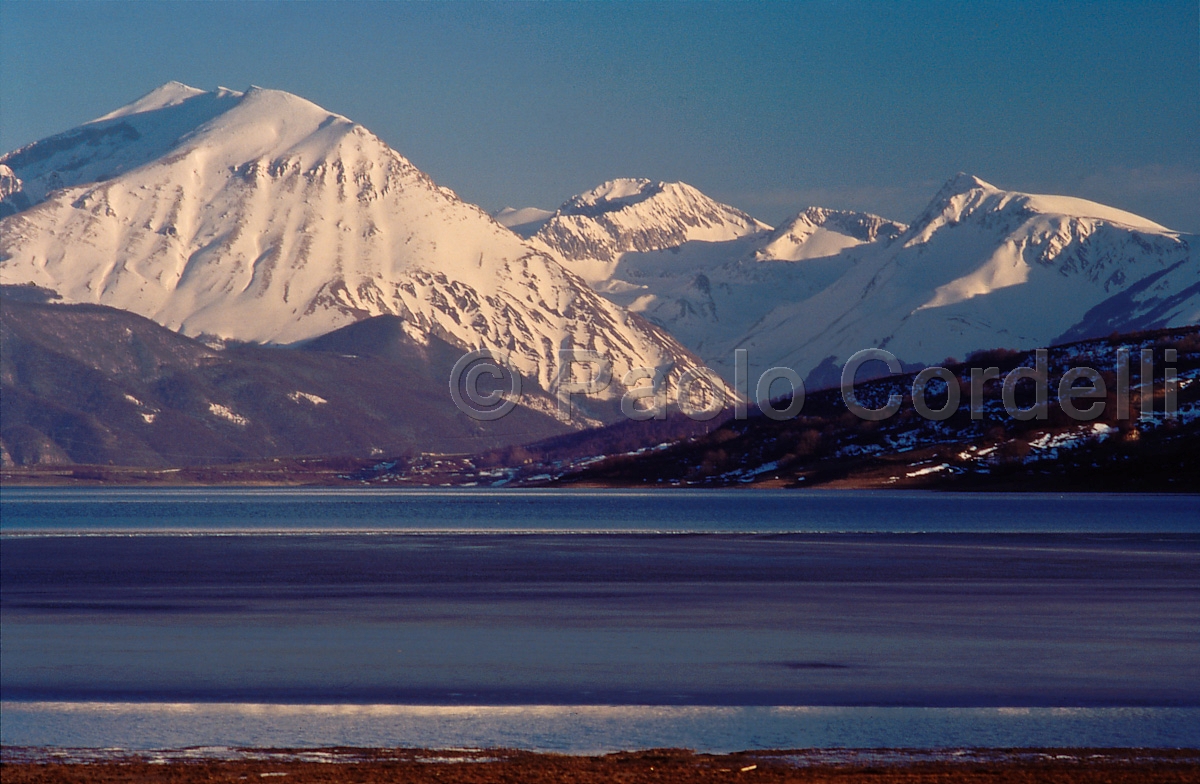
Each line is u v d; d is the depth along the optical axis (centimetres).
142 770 3988
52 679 5703
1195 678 5734
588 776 3919
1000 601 8869
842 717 4912
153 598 9206
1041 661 6194
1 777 3884
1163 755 4247
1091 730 4675
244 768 4012
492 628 7450
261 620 7856
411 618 7975
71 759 4172
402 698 5300
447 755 4238
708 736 4575
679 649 6612
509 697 5309
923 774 3959
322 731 4638
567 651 6538
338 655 6406
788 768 4044
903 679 5728
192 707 5062
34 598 9175
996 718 4878
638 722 4812
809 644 6775
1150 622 7675
